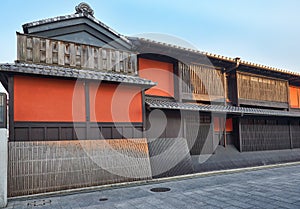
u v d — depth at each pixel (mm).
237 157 11469
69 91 7637
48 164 6590
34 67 7008
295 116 13625
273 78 14617
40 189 6293
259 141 12953
